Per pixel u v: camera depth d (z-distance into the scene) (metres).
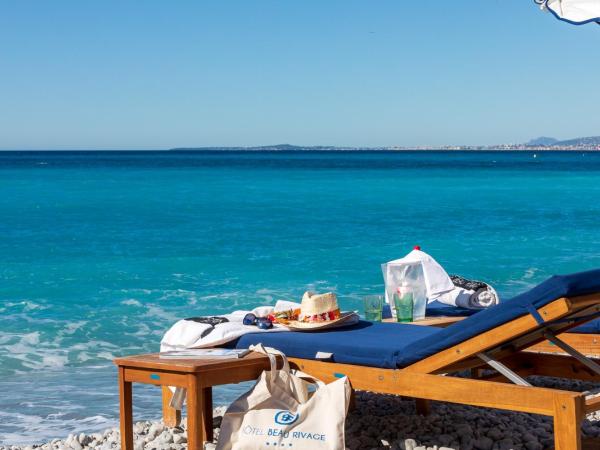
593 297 3.74
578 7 4.35
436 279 5.88
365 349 4.18
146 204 28.42
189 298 10.37
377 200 31.09
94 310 9.64
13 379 6.89
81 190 37.53
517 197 33.00
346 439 4.49
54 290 10.94
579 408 3.48
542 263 13.83
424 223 21.45
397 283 5.52
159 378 4.13
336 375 4.25
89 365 7.39
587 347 5.23
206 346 4.58
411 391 3.99
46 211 25.20
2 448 4.96
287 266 13.22
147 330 8.66
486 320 3.78
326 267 13.12
